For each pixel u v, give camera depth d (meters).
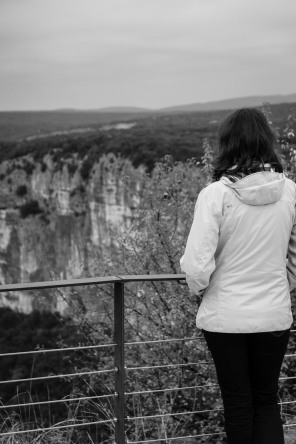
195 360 5.38
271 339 2.52
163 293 5.80
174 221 6.46
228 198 2.49
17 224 65.38
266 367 2.58
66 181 60.50
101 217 56.69
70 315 6.43
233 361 2.53
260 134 2.54
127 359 6.02
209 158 6.18
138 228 6.62
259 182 2.48
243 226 2.49
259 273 2.50
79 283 2.76
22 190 65.19
